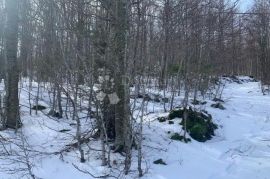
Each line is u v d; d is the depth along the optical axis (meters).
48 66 10.87
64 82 11.71
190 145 10.77
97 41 8.84
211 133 12.07
